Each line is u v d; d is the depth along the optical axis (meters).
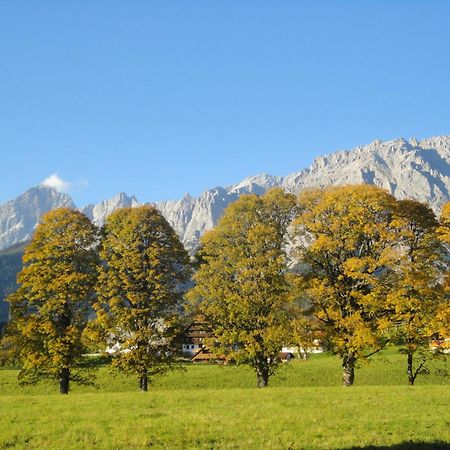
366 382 60.53
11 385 63.00
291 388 38.69
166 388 61.66
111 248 47.62
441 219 43.25
